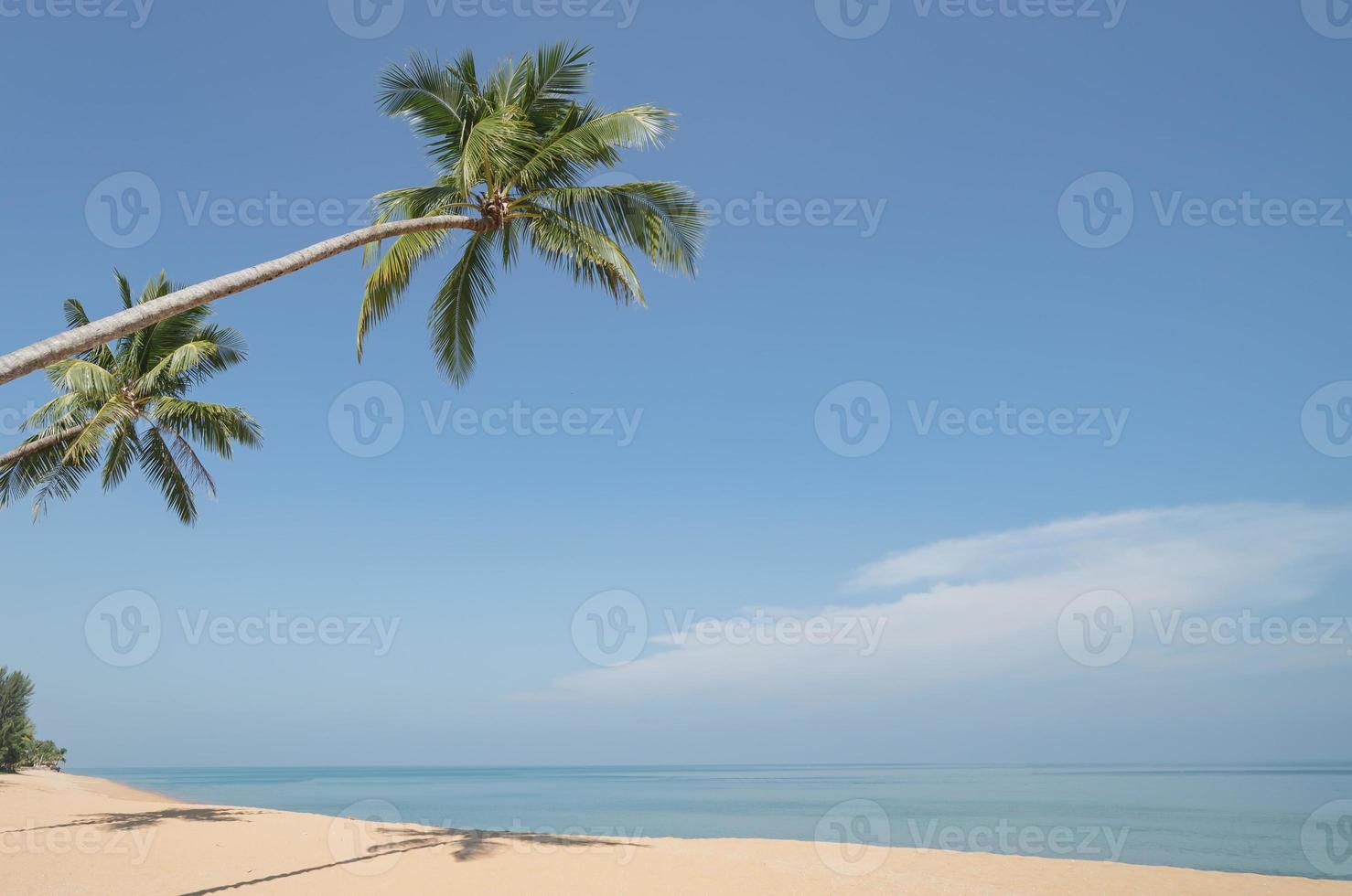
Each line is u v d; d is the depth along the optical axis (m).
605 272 13.87
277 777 135.62
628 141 12.66
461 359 15.16
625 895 11.10
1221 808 32.69
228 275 8.41
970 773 95.38
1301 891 11.55
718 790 58.69
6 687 44.97
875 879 12.36
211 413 17.91
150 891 10.96
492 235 14.20
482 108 13.17
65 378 15.80
